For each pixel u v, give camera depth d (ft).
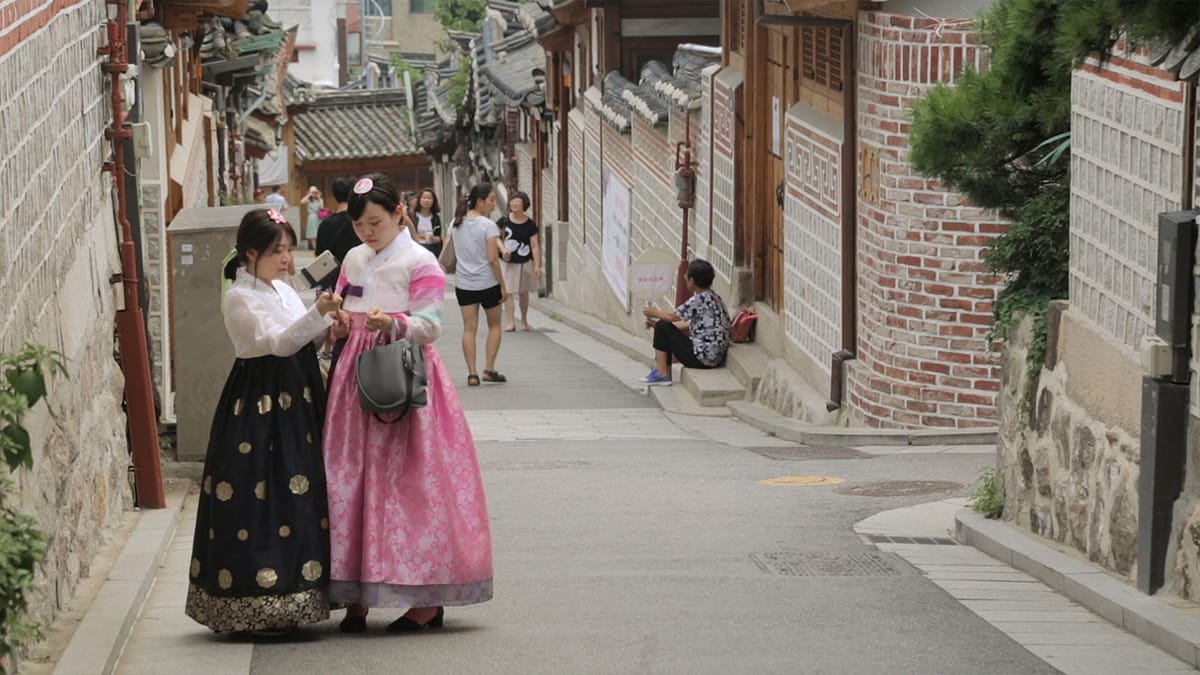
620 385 92.07
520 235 123.85
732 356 86.69
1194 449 33.65
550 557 41.91
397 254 33.47
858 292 67.72
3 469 25.12
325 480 32.89
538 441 70.54
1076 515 39.75
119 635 31.83
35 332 32.63
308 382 33.27
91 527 39.09
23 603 24.14
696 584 38.14
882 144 62.85
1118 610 33.96
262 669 30.78
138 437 46.60
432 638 33.12
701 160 99.66
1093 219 39.60
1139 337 36.50
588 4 136.56
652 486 54.70
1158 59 29.96
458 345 115.55
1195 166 33.47
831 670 30.30
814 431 66.95
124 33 47.44
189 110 94.73
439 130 251.60
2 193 29.50
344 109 288.51
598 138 137.80
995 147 44.29
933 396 62.75
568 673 30.22
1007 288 46.98
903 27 60.95
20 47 32.24
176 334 52.60
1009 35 41.39
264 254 33.01
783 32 82.79
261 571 32.32
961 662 30.96
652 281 89.71
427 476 32.91
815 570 40.06
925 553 42.45
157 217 58.08
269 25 117.19
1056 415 41.34
